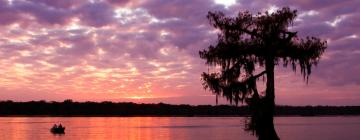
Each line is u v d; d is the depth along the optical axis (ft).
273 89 84.58
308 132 397.60
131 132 410.93
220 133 382.42
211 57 88.69
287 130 442.09
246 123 86.17
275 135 83.35
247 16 86.12
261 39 85.40
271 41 84.58
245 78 87.56
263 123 83.51
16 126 538.06
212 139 298.76
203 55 89.56
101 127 530.68
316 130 441.68
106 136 346.33
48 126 541.34
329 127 533.96
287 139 294.05
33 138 323.16
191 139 303.27
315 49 85.81
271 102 84.02
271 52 84.48
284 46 84.33
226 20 86.74
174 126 570.05
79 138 322.34
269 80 84.79
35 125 572.92
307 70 86.58
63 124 632.38
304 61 86.33
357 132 398.01
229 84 87.76
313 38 86.12
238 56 86.74
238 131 418.51
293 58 86.53
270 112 83.87
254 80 85.87
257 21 85.76
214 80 88.94
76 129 472.44
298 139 294.25
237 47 85.92
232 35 86.48
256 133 84.23
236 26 86.07
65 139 311.27
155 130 449.06
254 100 84.64
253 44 85.20
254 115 84.48
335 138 306.14
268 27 85.05
